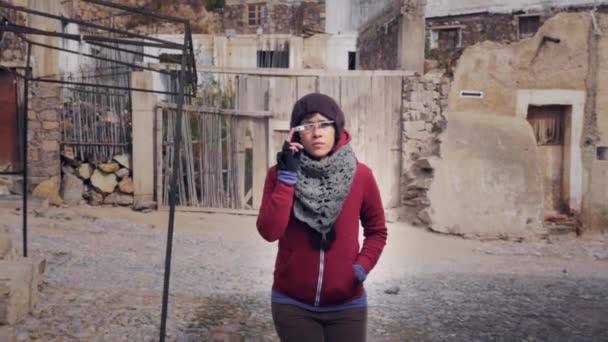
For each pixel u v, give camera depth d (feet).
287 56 79.10
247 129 42.37
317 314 8.91
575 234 42.37
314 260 8.76
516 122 41.96
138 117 41.75
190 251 29.99
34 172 40.75
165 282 13.50
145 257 27.35
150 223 37.86
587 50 42.34
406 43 43.04
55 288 19.49
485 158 40.60
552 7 76.18
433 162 40.27
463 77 41.91
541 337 17.67
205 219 40.27
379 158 42.50
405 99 42.37
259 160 42.29
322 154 8.80
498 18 79.41
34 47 40.47
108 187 42.09
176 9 85.40
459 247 36.40
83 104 42.14
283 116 42.16
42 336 14.74
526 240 39.81
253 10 87.92
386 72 42.29
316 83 42.14
